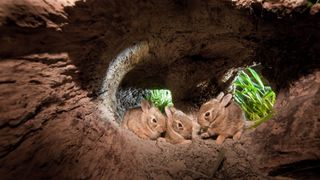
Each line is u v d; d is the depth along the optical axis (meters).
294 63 1.02
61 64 0.85
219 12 0.98
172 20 1.00
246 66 1.20
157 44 1.09
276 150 0.92
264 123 1.02
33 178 0.74
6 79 0.75
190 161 0.96
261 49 1.08
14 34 0.77
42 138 0.78
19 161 0.73
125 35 0.98
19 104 0.75
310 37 0.96
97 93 0.98
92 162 0.84
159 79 1.27
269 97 1.27
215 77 1.25
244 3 0.94
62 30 0.84
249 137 1.02
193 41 1.10
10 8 0.77
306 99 0.94
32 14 0.79
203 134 1.06
